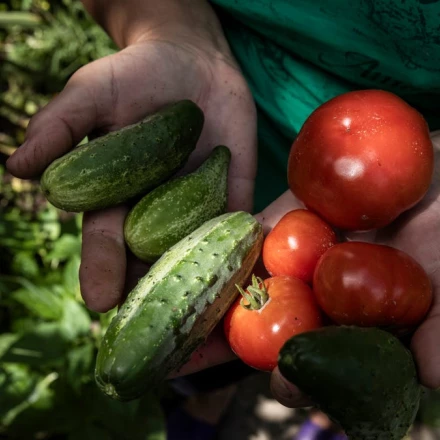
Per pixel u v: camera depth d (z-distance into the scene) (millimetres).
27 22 682
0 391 476
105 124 383
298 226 330
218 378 517
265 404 647
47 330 482
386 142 314
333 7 369
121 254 337
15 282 542
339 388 249
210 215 353
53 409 474
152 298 292
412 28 356
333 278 293
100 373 279
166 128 354
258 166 470
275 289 307
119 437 483
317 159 325
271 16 388
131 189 348
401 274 288
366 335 260
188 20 426
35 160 344
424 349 264
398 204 320
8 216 572
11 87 704
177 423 617
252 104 426
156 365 281
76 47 684
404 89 387
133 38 429
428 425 608
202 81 407
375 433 262
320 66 403
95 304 316
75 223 555
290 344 260
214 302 303
